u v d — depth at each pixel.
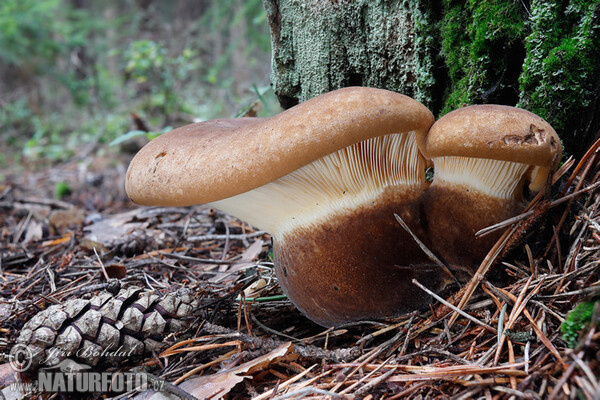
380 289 0.20
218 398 0.18
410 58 0.24
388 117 0.18
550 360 0.17
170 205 0.19
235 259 0.30
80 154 0.80
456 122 0.19
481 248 0.20
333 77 0.25
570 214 0.21
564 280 0.19
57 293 0.25
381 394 0.18
